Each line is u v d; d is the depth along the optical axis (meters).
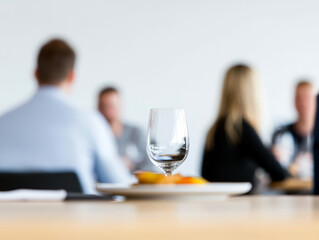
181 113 1.14
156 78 7.05
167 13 7.08
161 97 7.05
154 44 7.05
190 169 6.95
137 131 6.13
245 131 3.63
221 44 7.13
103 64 6.98
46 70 2.50
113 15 7.00
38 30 6.84
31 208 0.86
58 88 2.52
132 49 7.03
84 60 6.94
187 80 7.08
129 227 0.42
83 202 1.14
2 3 6.77
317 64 7.20
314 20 7.20
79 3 6.94
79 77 6.92
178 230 0.42
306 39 7.20
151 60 7.05
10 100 6.75
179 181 1.36
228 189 1.19
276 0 7.17
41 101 2.48
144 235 0.39
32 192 1.36
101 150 2.53
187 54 7.10
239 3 7.15
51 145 2.43
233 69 3.75
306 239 0.43
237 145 3.64
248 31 7.15
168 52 7.08
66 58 2.53
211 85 7.11
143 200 1.21
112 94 6.02
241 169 3.64
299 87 6.02
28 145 2.42
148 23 7.05
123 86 7.00
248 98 3.71
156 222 0.48
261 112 3.79
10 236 0.39
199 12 7.11
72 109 2.50
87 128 2.49
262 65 7.16
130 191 1.21
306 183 3.79
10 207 0.90
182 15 7.10
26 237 0.38
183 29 7.10
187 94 7.07
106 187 1.26
